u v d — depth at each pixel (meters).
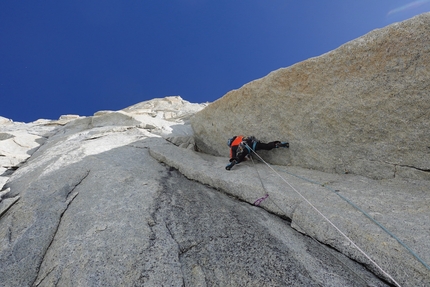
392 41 3.81
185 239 3.57
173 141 9.70
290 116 5.77
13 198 4.98
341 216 3.38
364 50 4.16
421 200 3.41
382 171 4.32
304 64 5.19
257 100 6.53
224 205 4.68
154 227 3.84
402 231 2.85
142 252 3.29
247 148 6.07
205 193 5.30
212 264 3.08
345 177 4.72
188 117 18.39
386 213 3.25
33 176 6.18
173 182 5.81
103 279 2.91
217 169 6.18
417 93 3.68
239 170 6.03
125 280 2.89
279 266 2.96
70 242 3.57
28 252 3.66
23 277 3.28
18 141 10.46
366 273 2.78
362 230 3.03
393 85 3.91
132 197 4.80
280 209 4.16
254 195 4.69
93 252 3.32
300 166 5.78
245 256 3.17
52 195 5.04
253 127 6.84
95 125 12.87
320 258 3.08
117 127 11.13
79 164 6.52
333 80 4.73
